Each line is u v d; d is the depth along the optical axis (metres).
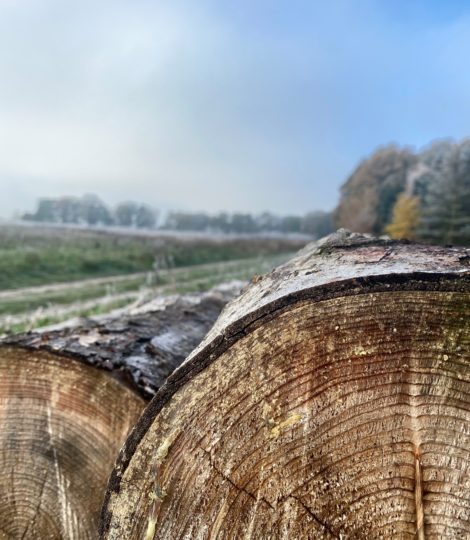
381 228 31.67
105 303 11.33
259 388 1.32
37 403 2.15
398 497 1.24
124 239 28.06
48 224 33.72
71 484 2.08
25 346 2.16
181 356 2.62
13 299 11.55
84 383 2.11
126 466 1.45
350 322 1.26
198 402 1.38
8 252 17.66
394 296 1.24
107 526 1.47
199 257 25.89
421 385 1.22
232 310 1.75
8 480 2.17
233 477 1.34
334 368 1.27
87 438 2.09
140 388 2.06
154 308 3.62
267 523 1.31
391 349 1.24
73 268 17.19
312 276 1.44
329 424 1.28
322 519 1.28
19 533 2.14
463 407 1.20
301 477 1.29
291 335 1.30
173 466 1.40
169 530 1.39
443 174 25.41
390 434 1.24
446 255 1.47
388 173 34.56
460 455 1.20
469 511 1.20
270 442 1.31
